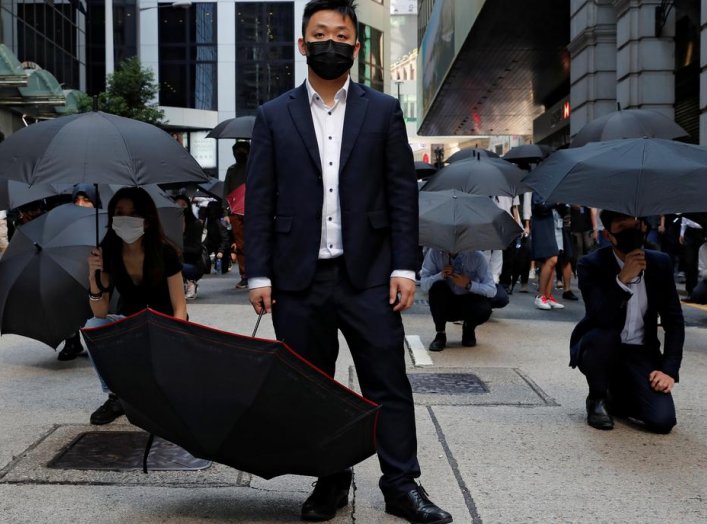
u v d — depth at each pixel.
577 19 21.70
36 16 31.75
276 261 3.36
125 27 46.62
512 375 6.42
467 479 4.02
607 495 3.80
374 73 58.88
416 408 5.40
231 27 50.94
